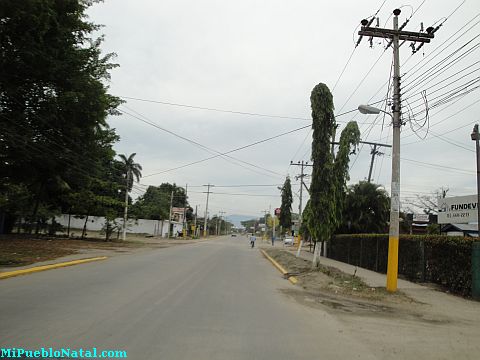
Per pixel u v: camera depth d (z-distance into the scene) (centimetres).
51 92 2473
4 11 1878
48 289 1080
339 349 673
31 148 2700
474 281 1352
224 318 852
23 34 2077
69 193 3916
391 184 1503
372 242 2348
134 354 584
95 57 2648
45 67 2250
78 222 7200
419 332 843
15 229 4669
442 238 1595
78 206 4022
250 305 1030
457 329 895
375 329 848
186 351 611
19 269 1398
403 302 1252
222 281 1473
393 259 1456
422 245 1741
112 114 3194
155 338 669
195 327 757
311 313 988
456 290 1483
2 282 1175
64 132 2675
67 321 744
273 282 1603
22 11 1886
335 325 863
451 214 3219
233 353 616
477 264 1349
